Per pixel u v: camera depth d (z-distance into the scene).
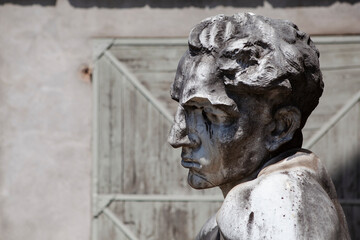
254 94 2.99
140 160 7.32
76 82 7.42
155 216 7.32
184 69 3.08
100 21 7.38
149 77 7.30
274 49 2.97
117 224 7.35
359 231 7.06
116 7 7.36
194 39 3.06
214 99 2.97
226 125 3.02
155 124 7.29
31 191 7.46
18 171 7.46
